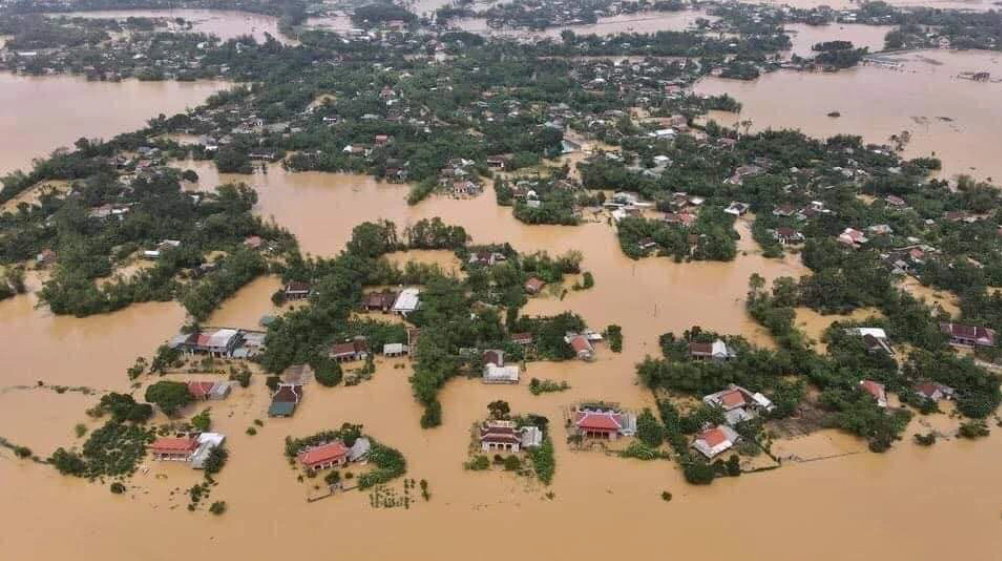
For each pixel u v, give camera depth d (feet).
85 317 357.00
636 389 298.76
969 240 427.33
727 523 236.63
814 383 301.84
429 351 304.50
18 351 329.11
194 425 273.95
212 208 461.78
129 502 244.83
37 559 224.53
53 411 288.30
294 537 231.09
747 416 280.72
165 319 355.56
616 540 229.66
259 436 273.13
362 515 239.30
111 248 419.95
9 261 407.23
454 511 240.73
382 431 275.80
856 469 259.19
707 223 444.96
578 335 328.70
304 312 338.13
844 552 226.58
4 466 260.83
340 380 302.66
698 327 330.13
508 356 316.19
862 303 359.46
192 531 233.76
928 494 248.73
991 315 346.13
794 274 395.75
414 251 418.92
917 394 290.56
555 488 249.75
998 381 295.07
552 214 455.22
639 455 262.88
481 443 266.98
